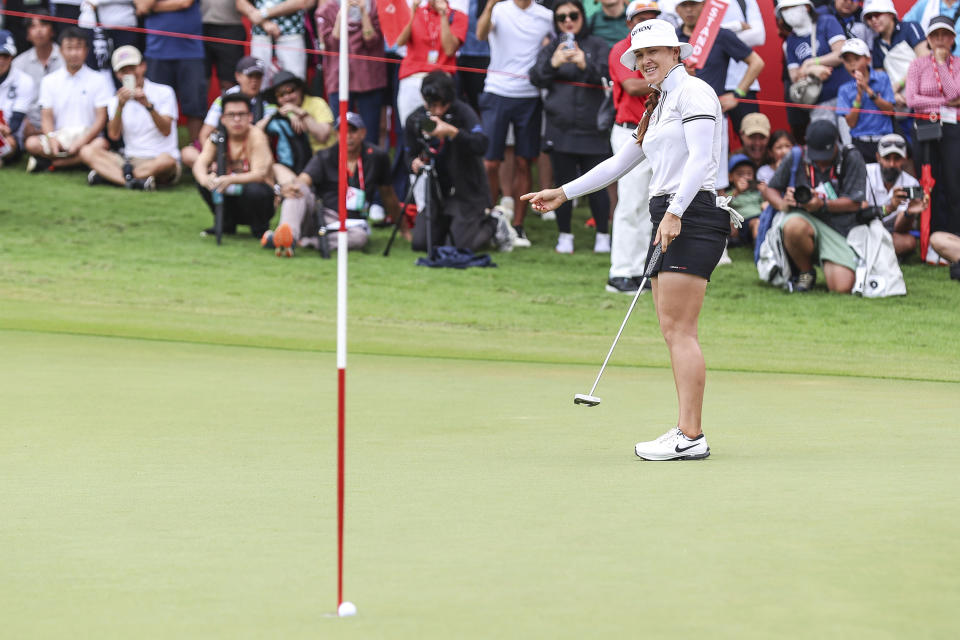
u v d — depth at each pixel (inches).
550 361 1174.3
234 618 358.0
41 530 479.8
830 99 1861.5
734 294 1665.8
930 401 928.3
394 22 1833.2
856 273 1657.2
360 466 629.3
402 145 1927.9
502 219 1879.9
